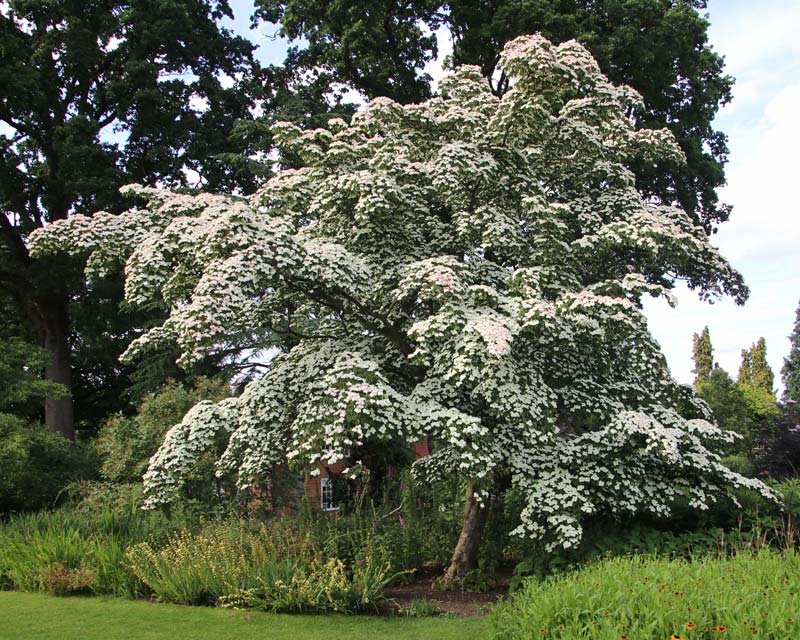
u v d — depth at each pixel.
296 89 21.28
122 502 11.38
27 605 7.77
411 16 19.44
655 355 8.10
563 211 7.77
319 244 8.09
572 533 7.07
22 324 22.23
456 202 8.66
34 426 14.18
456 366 6.84
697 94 18.03
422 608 7.51
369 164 8.48
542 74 8.33
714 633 3.80
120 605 7.74
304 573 7.73
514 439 8.18
